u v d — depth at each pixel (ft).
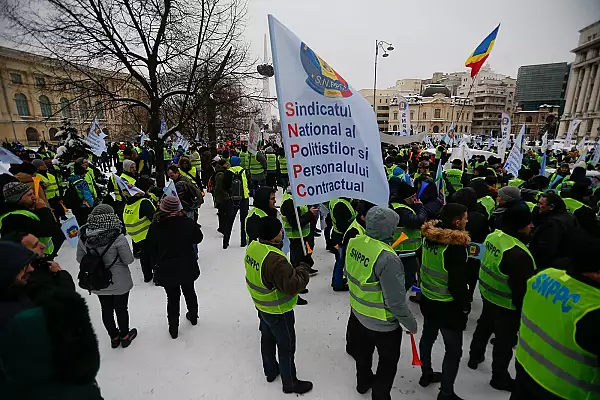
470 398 9.20
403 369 10.55
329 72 9.11
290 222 15.26
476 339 10.23
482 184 16.12
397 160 31.22
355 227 13.55
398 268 7.56
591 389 5.22
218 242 23.24
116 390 9.67
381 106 311.68
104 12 23.44
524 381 6.17
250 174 36.63
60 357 4.66
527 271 8.11
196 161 39.96
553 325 5.53
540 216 11.85
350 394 9.46
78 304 5.08
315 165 8.79
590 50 187.52
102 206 10.93
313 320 13.34
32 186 16.05
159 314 13.80
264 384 9.91
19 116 97.71
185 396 9.47
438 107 265.54
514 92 307.17
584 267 5.26
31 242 7.42
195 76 28.96
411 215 12.80
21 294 5.32
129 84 30.48
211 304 14.64
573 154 53.67
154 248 11.75
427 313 8.84
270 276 8.19
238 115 38.01
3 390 4.38
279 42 8.24
